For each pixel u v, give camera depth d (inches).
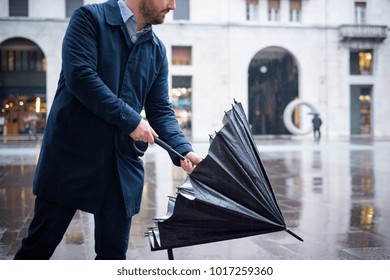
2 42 1208.8
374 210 253.6
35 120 1256.2
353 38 1309.1
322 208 260.1
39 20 1205.1
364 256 160.4
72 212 96.8
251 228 83.4
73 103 92.9
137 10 94.9
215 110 1278.3
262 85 1421.0
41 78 1347.2
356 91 1368.1
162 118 107.0
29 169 488.7
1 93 1343.5
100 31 92.6
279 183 376.8
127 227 98.1
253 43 1284.4
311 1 1307.8
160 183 374.0
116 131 93.6
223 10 1273.4
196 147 850.1
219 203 81.9
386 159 616.4
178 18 1274.6
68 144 92.6
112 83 93.9
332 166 524.4
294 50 1302.9
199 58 1270.9
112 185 95.4
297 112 1378.0
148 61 100.2
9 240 182.9
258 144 1010.1
